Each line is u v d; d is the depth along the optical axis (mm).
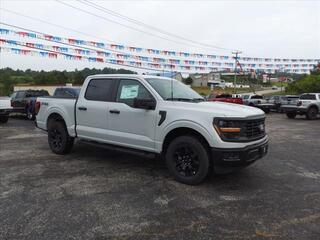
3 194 4469
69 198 4328
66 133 6871
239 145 4555
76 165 6137
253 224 3557
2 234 3295
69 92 11875
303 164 6359
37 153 7223
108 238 3229
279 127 13500
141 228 3447
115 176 5402
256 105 24891
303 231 3391
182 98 5531
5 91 46812
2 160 6520
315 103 18109
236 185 4941
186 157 4988
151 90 5402
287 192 4637
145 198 4348
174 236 3273
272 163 6430
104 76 6227
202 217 3740
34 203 4137
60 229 3412
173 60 20828
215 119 4609
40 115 7445
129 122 5594
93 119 6195
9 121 15258
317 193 4602
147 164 6230
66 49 16641
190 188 4781
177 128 5023
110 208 3988
